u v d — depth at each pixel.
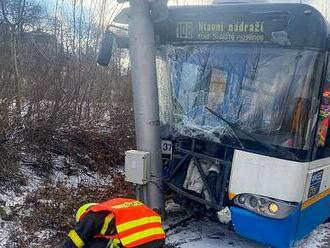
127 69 10.16
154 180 5.81
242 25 5.23
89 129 8.69
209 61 5.57
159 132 5.85
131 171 5.75
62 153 8.16
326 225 6.55
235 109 5.27
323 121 4.97
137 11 5.62
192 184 5.54
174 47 5.91
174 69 5.92
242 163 5.05
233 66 5.34
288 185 4.75
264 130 4.98
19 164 7.27
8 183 6.62
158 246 3.56
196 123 5.61
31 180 7.07
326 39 4.69
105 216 3.51
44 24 9.70
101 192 6.93
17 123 7.02
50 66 8.21
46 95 7.82
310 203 5.13
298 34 4.79
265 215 4.84
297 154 4.74
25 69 7.89
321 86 4.76
